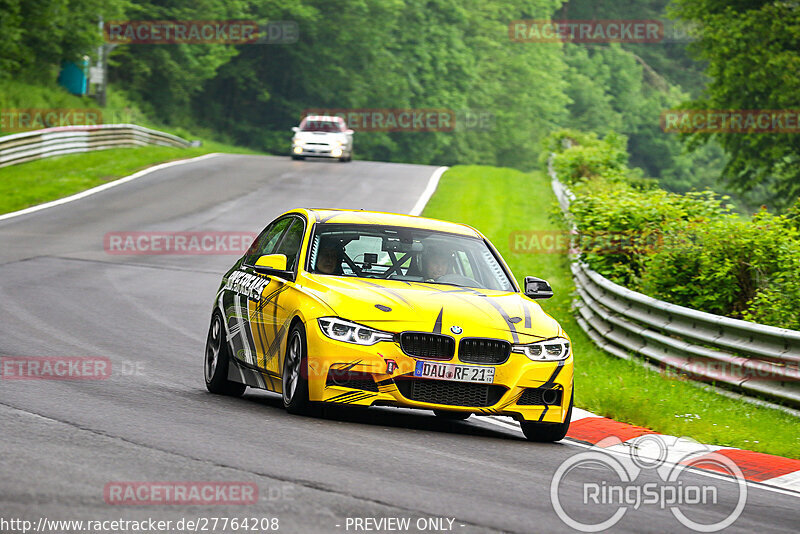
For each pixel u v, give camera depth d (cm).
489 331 2064
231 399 2361
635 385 2903
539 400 2092
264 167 10050
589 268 4322
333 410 2259
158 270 5181
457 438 2053
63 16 11962
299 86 19775
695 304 3541
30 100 11281
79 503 1316
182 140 12850
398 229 2417
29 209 7025
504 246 6297
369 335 2025
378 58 19788
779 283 3388
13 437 1672
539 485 1652
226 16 16675
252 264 2530
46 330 3306
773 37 11819
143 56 16050
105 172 8738
